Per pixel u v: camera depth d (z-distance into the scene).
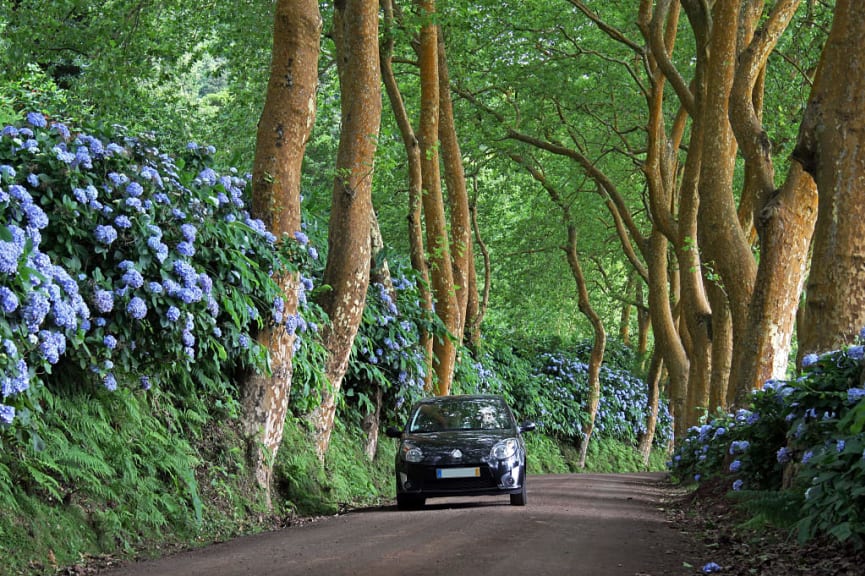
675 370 29.17
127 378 9.99
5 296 6.99
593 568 7.20
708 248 18.38
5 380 7.11
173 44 19.88
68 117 11.55
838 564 7.07
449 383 21.64
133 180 9.73
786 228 16.14
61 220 8.81
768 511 8.79
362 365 17.22
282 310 12.18
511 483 13.23
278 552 8.36
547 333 46.84
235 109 26.28
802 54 22.59
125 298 9.16
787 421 10.23
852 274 10.55
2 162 8.78
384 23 20.34
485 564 7.27
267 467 12.30
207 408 11.80
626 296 48.38
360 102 15.25
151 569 7.57
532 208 37.19
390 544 8.62
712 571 7.17
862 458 7.32
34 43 17.39
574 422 37.47
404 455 13.41
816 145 10.74
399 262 21.08
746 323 18.08
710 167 18.20
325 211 18.92
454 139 23.78
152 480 9.90
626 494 17.88
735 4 17.94
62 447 8.63
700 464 16.59
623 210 29.02
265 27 21.17
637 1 26.23
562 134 33.75
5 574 7.17
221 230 11.10
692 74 28.77
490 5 25.23
